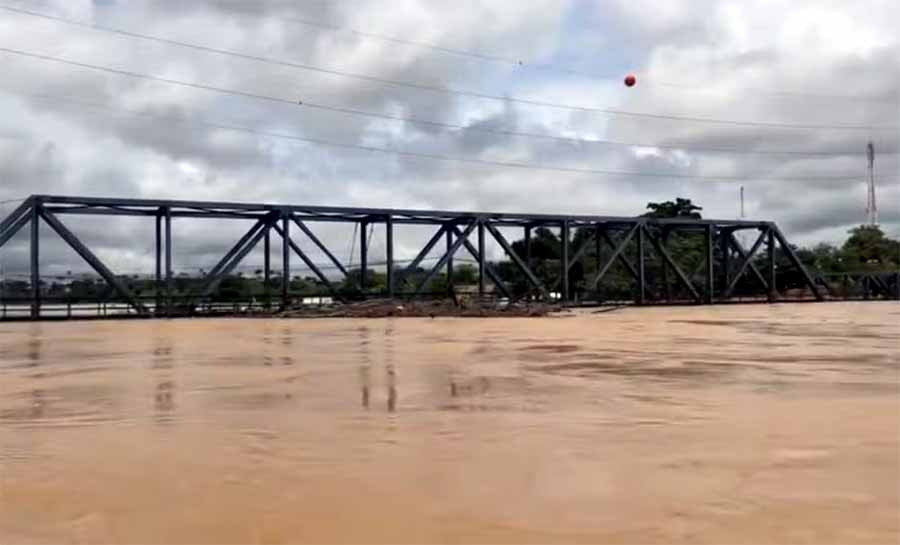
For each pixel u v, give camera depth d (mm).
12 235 45312
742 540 5691
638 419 10570
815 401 12023
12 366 18500
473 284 71188
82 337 30016
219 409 11773
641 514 6328
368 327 36250
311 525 6219
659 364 17875
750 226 71938
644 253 72438
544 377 15492
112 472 7934
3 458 8578
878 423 10094
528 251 64500
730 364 17766
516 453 8555
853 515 6203
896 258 122750
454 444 9078
